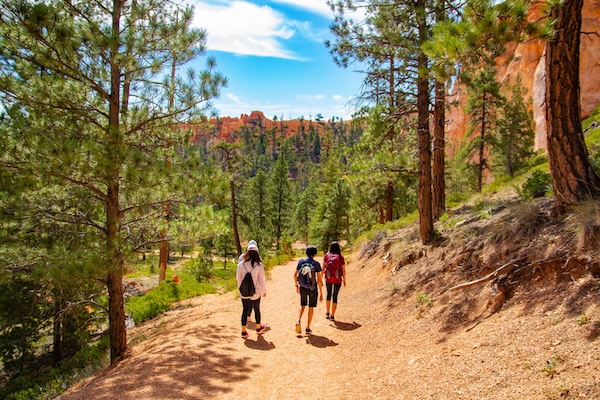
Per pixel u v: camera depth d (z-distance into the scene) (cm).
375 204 2278
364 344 662
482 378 395
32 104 750
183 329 873
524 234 628
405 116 1227
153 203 884
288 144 18488
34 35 712
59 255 720
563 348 370
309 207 6194
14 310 1239
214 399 490
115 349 842
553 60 594
